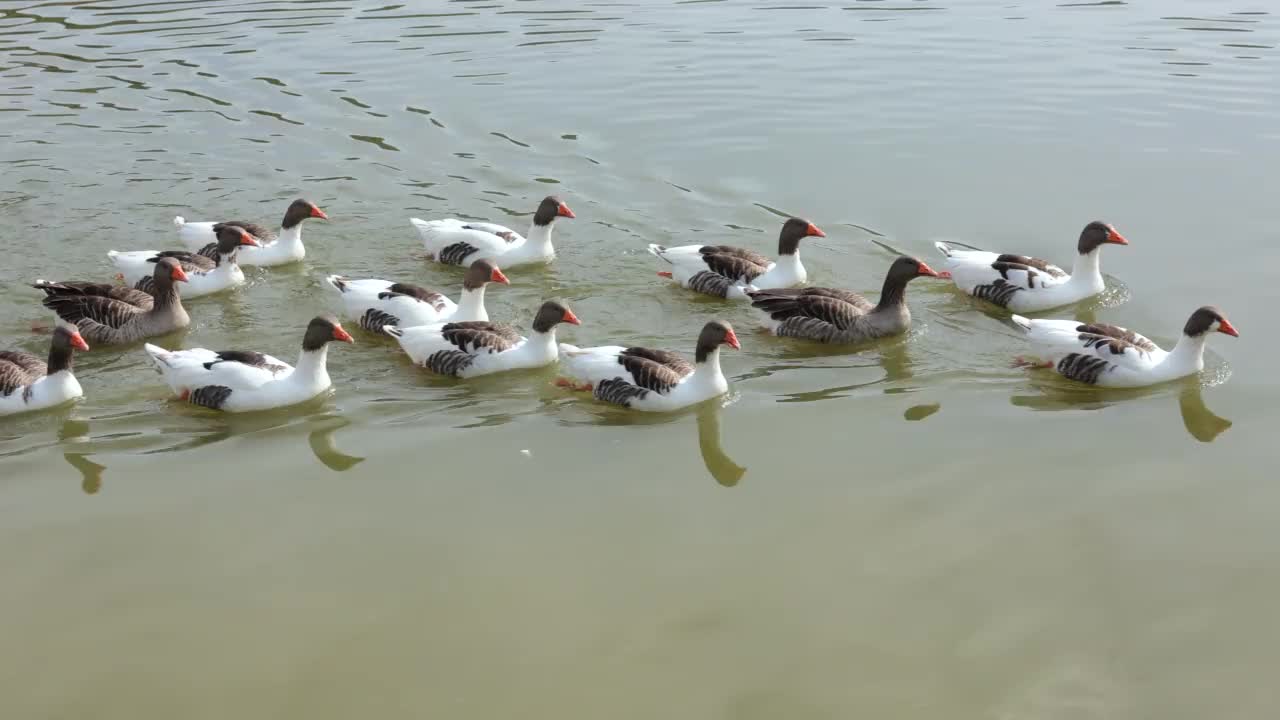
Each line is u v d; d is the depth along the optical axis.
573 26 35.97
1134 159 25.91
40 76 31.16
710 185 25.36
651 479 15.38
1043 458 15.59
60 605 12.84
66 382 17.09
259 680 11.76
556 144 27.42
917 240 22.97
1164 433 16.19
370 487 15.19
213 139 27.53
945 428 16.53
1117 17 36.38
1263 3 37.34
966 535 13.90
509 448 16.22
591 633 12.37
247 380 17.06
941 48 33.66
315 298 21.11
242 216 23.95
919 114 28.83
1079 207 23.78
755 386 18.06
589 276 21.92
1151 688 11.51
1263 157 25.70
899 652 12.04
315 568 13.46
